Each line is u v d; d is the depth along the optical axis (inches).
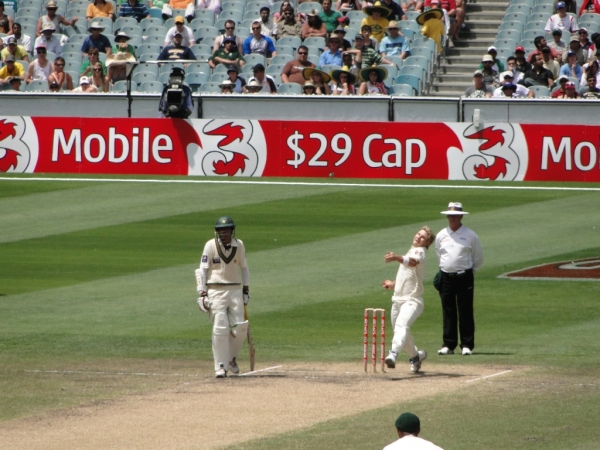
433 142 4222.4
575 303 2645.2
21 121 4439.0
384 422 1578.5
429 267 3095.5
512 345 2242.9
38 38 5137.8
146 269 3056.1
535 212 3727.9
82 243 3388.3
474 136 4195.4
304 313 2561.5
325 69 4714.6
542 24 5103.3
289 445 1453.0
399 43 4916.3
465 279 2165.4
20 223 3681.1
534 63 4569.4
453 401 1727.4
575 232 3440.0
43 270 3053.6
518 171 4188.0
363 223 3609.7
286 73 4724.4
